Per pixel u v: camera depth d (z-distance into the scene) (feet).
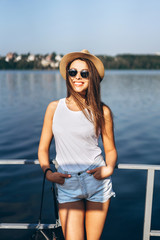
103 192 5.18
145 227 5.95
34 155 27.68
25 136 36.94
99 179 5.09
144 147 31.89
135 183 19.85
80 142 5.02
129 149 31.12
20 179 20.38
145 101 84.43
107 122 5.28
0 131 40.68
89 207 5.22
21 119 52.03
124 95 103.14
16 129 42.11
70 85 5.32
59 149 5.19
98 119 5.10
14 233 11.96
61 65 5.41
